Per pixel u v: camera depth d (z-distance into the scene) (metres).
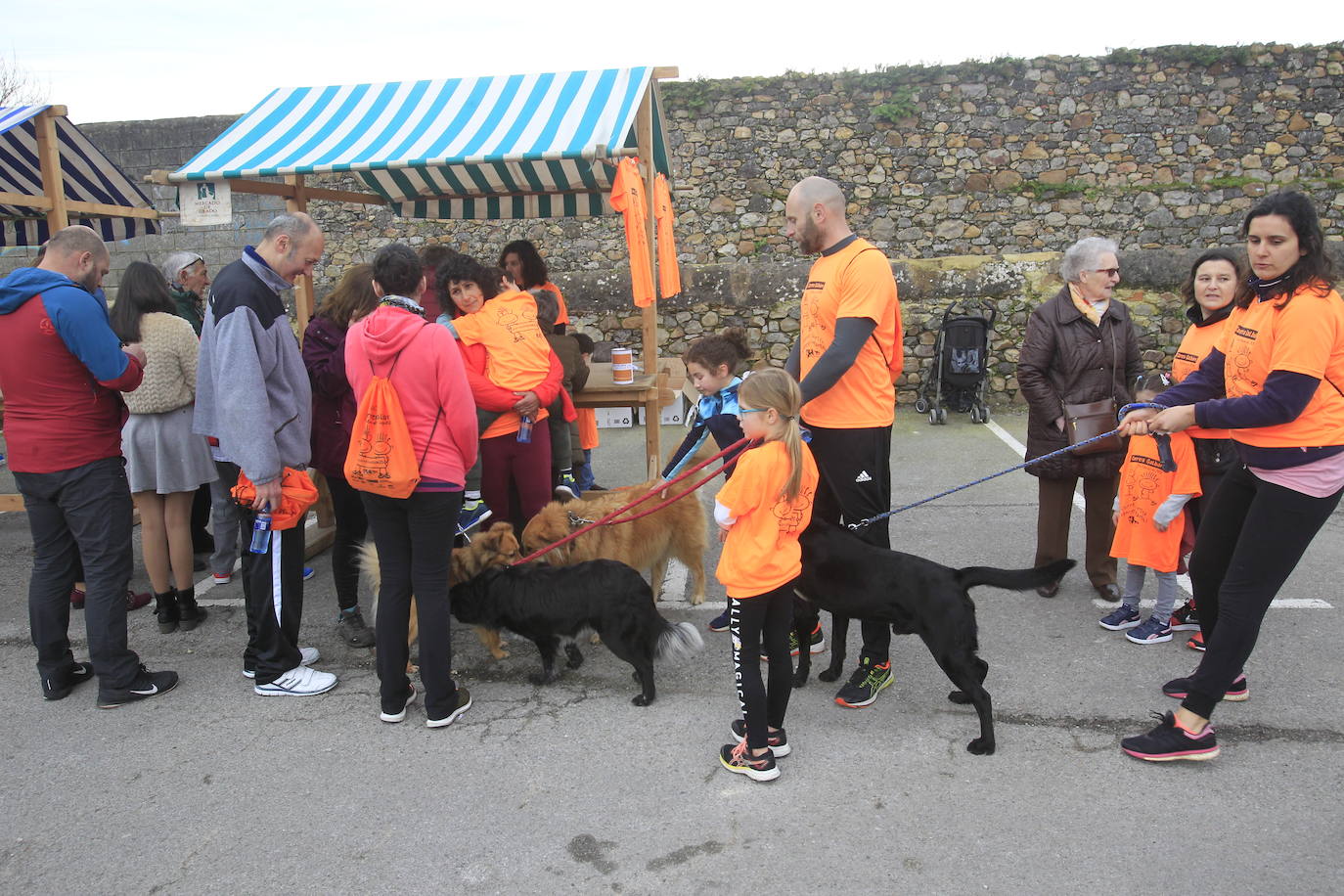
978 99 11.83
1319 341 2.75
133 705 3.81
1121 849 2.70
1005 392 9.69
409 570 3.51
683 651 3.68
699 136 12.21
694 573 4.75
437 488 3.33
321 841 2.86
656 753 3.34
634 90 5.58
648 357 5.86
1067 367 4.49
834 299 3.44
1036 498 6.61
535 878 2.65
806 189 3.45
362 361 3.29
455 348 3.32
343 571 4.35
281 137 5.56
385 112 5.79
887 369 3.58
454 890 2.61
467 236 12.70
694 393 9.30
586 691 3.88
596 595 3.63
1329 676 3.75
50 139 6.13
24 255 11.61
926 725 3.48
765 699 3.11
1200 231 11.74
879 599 3.28
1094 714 3.52
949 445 8.24
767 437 2.99
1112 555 4.27
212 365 3.65
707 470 4.65
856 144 12.05
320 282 12.40
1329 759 3.15
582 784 3.14
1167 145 11.73
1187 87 11.62
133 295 4.42
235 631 4.62
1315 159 11.59
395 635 3.51
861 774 3.15
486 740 3.47
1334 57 11.38
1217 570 3.36
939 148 11.96
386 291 3.31
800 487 3.03
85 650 4.43
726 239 12.41
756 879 2.62
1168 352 9.23
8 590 5.34
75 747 3.48
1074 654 4.05
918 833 2.80
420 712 3.70
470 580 3.84
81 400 3.60
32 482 3.63
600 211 7.48
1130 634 4.16
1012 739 3.35
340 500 4.27
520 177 7.08
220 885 2.67
